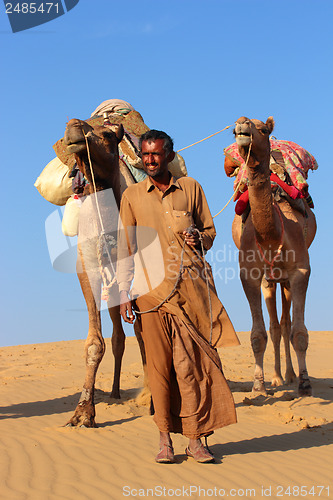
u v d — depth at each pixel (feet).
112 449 18.11
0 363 53.06
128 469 16.15
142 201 17.53
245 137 22.91
